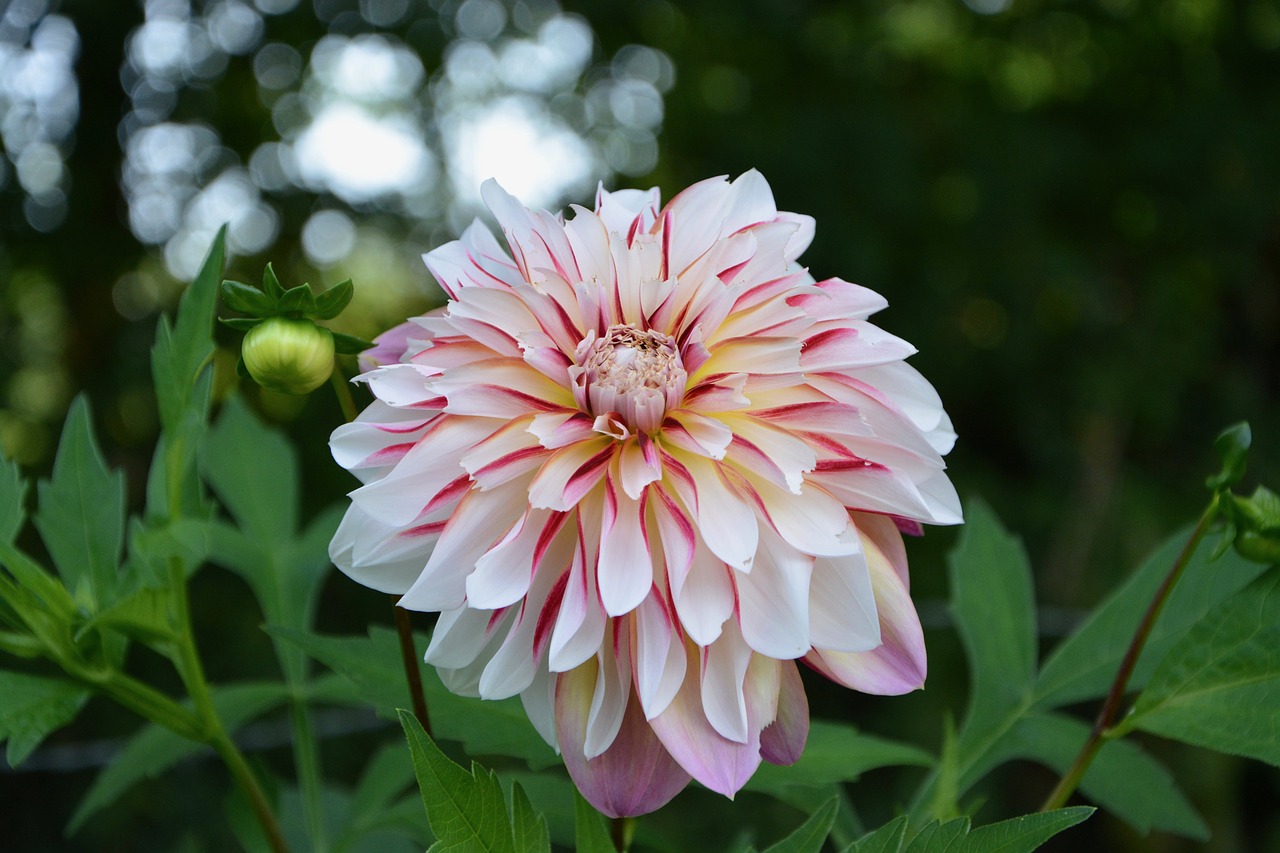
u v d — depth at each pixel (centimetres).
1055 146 153
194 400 53
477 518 46
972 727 59
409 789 69
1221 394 152
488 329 48
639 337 49
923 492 48
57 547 55
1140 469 153
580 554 46
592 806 46
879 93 157
